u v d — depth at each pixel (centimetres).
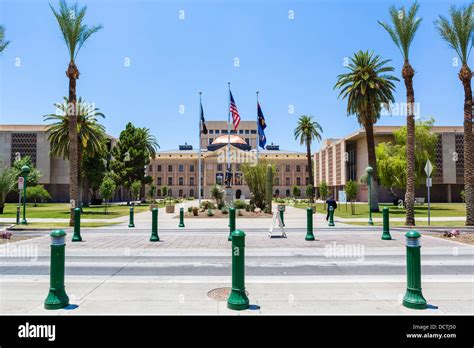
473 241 1376
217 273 834
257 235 1611
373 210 3597
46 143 7031
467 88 2131
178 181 11312
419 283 572
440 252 1134
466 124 2138
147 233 1731
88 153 3956
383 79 3391
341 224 2239
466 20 2061
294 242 1364
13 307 572
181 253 1122
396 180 4609
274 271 849
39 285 712
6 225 2180
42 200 6450
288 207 5041
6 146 7006
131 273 833
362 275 803
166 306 575
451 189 6700
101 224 2252
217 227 2067
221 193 3700
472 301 597
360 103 3431
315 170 10581
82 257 1052
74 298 618
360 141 7100
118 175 6188
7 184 3550
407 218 2155
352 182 4028
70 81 2203
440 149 6625
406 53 2177
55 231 580
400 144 5022
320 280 750
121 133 6328
